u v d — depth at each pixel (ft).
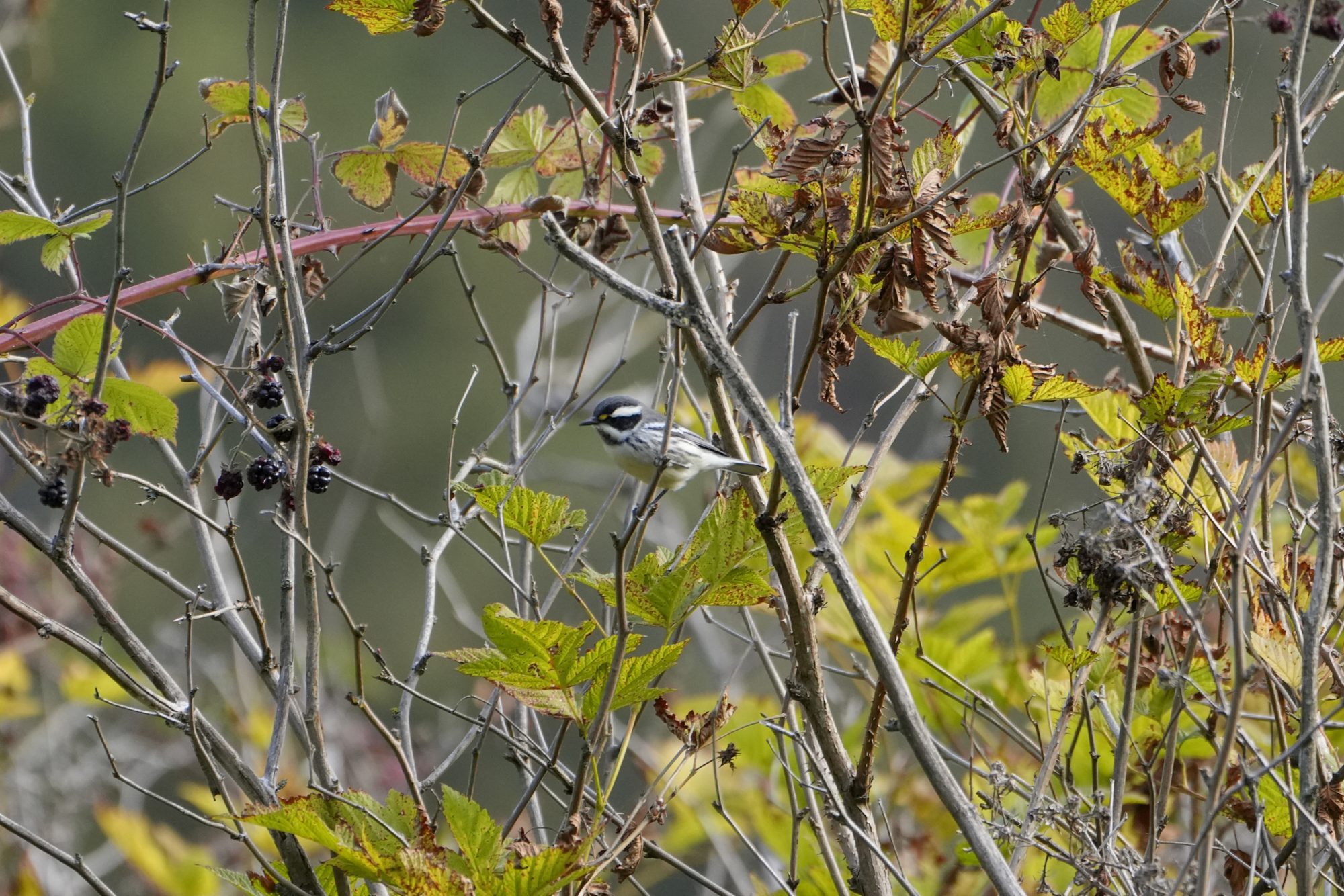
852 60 21.15
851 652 34.88
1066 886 28.22
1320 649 21.24
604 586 20.59
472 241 106.63
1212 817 15.99
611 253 31.99
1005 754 33.65
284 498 23.27
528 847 18.84
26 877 38.73
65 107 106.42
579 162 32.68
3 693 43.42
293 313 24.58
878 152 20.15
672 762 21.17
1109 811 22.45
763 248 22.13
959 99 40.73
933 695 34.27
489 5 108.99
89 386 21.65
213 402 27.04
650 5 21.99
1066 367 70.59
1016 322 21.76
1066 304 70.85
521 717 28.27
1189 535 22.26
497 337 106.11
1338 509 19.94
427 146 30.48
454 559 94.22
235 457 24.14
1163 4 22.39
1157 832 22.08
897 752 35.40
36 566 48.60
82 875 20.75
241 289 27.12
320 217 29.71
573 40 87.71
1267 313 25.00
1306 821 17.52
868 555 37.22
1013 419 71.51
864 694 35.73
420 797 19.90
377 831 19.07
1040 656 33.76
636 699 19.30
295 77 108.06
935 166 22.68
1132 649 21.71
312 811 18.89
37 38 61.67
